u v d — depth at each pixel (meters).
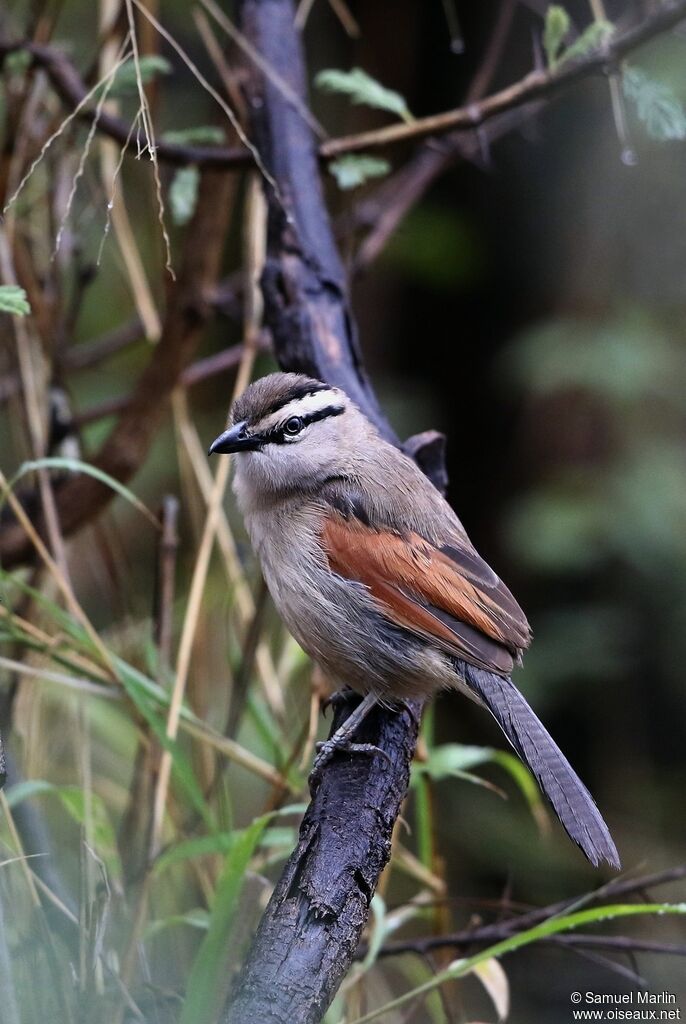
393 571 8.05
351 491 8.30
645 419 16.11
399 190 13.21
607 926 14.35
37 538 8.53
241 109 9.74
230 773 11.62
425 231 16.78
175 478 15.23
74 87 9.55
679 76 13.49
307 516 8.29
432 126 9.42
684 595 15.63
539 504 15.91
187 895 8.72
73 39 12.84
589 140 16.05
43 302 10.41
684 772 15.88
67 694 9.95
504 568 16.69
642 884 8.32
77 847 9.11
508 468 16.86
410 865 8.85
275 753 8.79
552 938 8.39
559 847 15.25
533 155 16.36
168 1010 7.02
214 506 9.66
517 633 8.02
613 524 15.48
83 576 13.23
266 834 8.16
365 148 9.62
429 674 8.02
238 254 16.16
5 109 10.71
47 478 9.78
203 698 9.80
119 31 10.47
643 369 15.55
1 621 8.71
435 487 9.16
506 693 7.77
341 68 16.50
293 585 8.26
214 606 11.56
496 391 17.06
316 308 9.01
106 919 6.73
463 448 17.27
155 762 8.74
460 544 8.35
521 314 16.91
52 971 6.48
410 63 16.42
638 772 15.73
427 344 17.56
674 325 16.12
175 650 11.40
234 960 7.56
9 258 9.97
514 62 16.06
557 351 15.93
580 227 16.36
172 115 14.46
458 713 16.83
